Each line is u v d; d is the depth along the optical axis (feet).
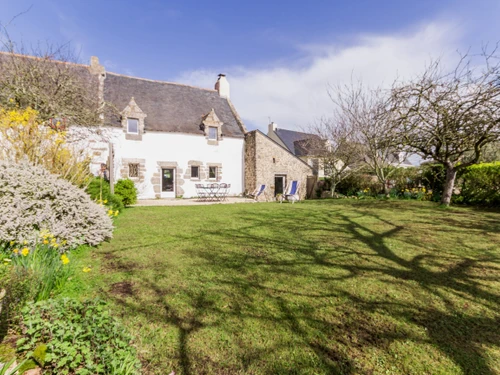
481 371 5.45
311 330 6.87
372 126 39.83
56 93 29.22
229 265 11.46
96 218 14.47
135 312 7.63
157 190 47.01
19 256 10.05
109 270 10.85
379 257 12.42
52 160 19.22
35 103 26.89
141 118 45.24
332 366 5.64
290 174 56.13
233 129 56.49
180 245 14.53
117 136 43.27
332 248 13.89
